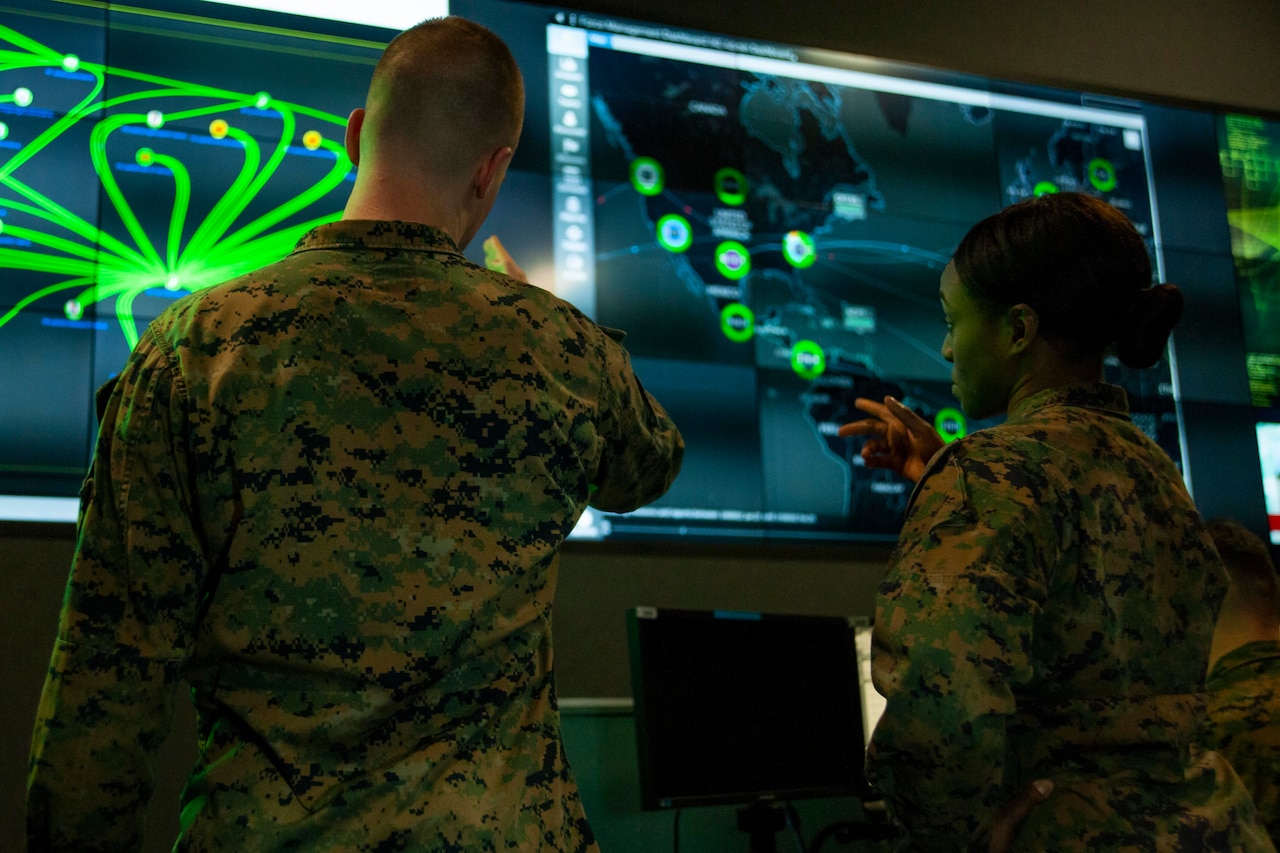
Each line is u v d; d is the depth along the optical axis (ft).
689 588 9.22
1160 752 3.36
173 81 8.66
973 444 3.54
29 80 8.29
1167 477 3.75
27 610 7.57
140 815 3.02
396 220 3.41
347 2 9.29
